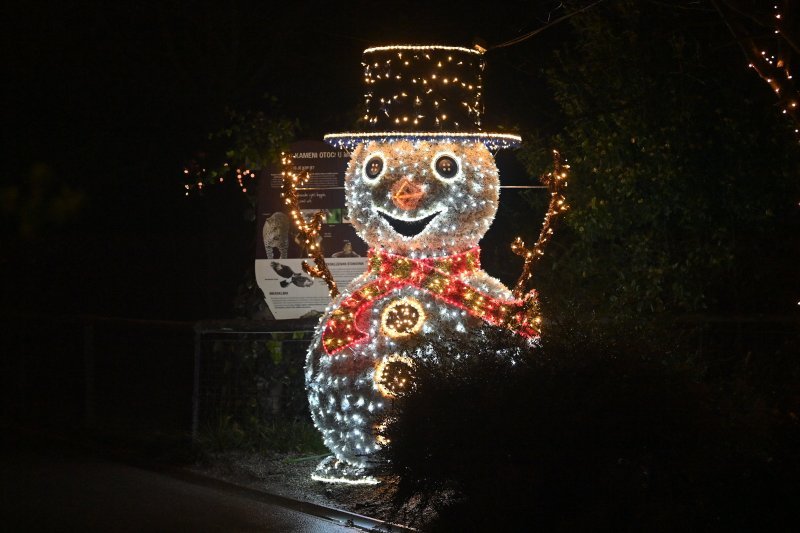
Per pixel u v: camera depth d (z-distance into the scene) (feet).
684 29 34.88
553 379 19.86
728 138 33.42
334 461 30.94
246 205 42.14
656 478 18.84
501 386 20.25
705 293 34.65
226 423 36.50
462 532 19.61
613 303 30.68
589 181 35.70
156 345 46.16
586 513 18.52
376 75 30.99
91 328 42.22
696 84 34.27
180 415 40.75
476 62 31.71
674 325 27.66
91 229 56.44
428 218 29.30
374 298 28.81
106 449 36.52
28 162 45.16
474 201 29.35
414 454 20.24
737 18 30.66
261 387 37.86
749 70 33.47
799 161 32.81
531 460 19.47
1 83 46.14
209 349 39.11
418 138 29.07
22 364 46.32
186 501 28.76
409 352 25.39
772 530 17.38
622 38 35.40
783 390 20.56
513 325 23.20
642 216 34.42
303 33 49.65
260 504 28.55
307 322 36.27
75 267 57.67
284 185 33.04
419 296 28.48
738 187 33.42
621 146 34.24
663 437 18.94
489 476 19.71
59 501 28.45
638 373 19.75
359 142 30.71
